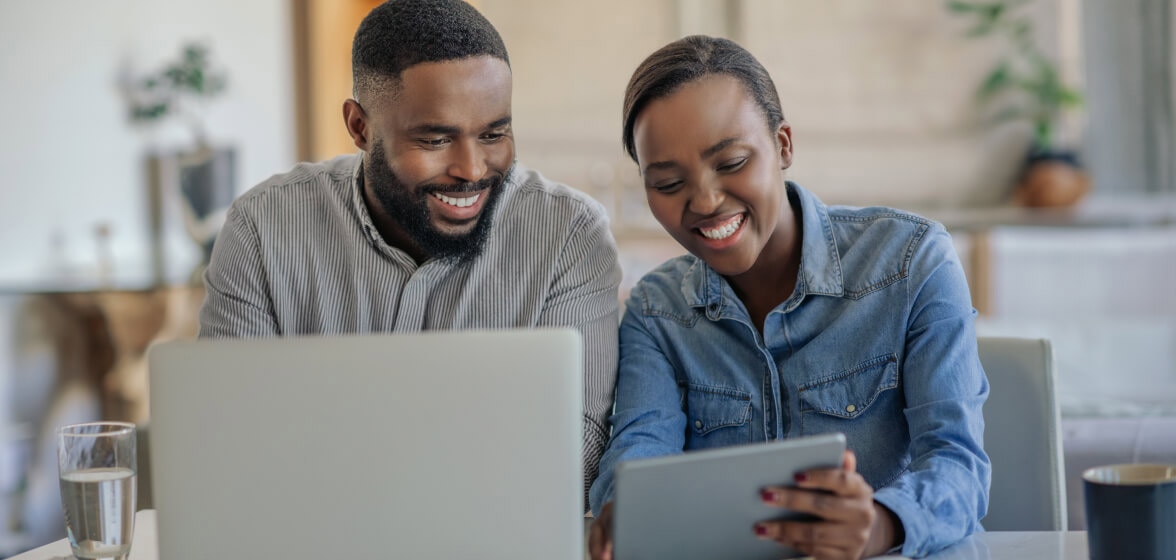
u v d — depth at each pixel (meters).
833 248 1.42
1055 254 4.71
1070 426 2.12
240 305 1.55
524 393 1.01
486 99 1.37
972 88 4.86
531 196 1.57
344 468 1.01
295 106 4.35
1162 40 4.86
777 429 1.41
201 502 1.01
